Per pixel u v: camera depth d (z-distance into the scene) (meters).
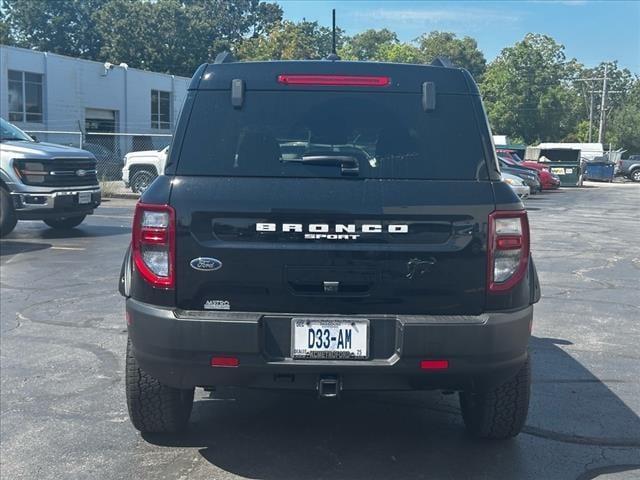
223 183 3.92
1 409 5.24
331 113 4.16
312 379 3.89
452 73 4.25
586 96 91.62
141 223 3.90
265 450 4.59
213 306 3.88
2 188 13.10
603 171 47.91
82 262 11.09
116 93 40.06
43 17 66.62
